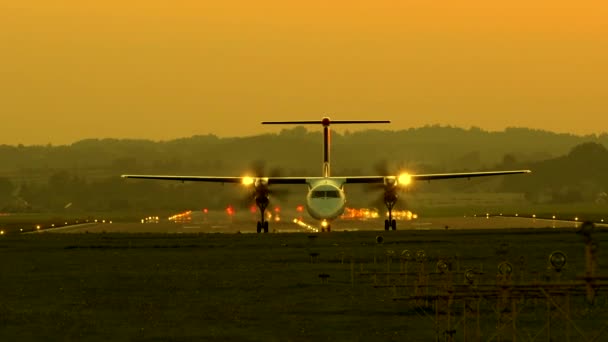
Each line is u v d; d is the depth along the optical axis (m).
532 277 174.00
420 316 132.25
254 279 181.38
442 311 136.00
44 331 123.69
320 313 135.88
